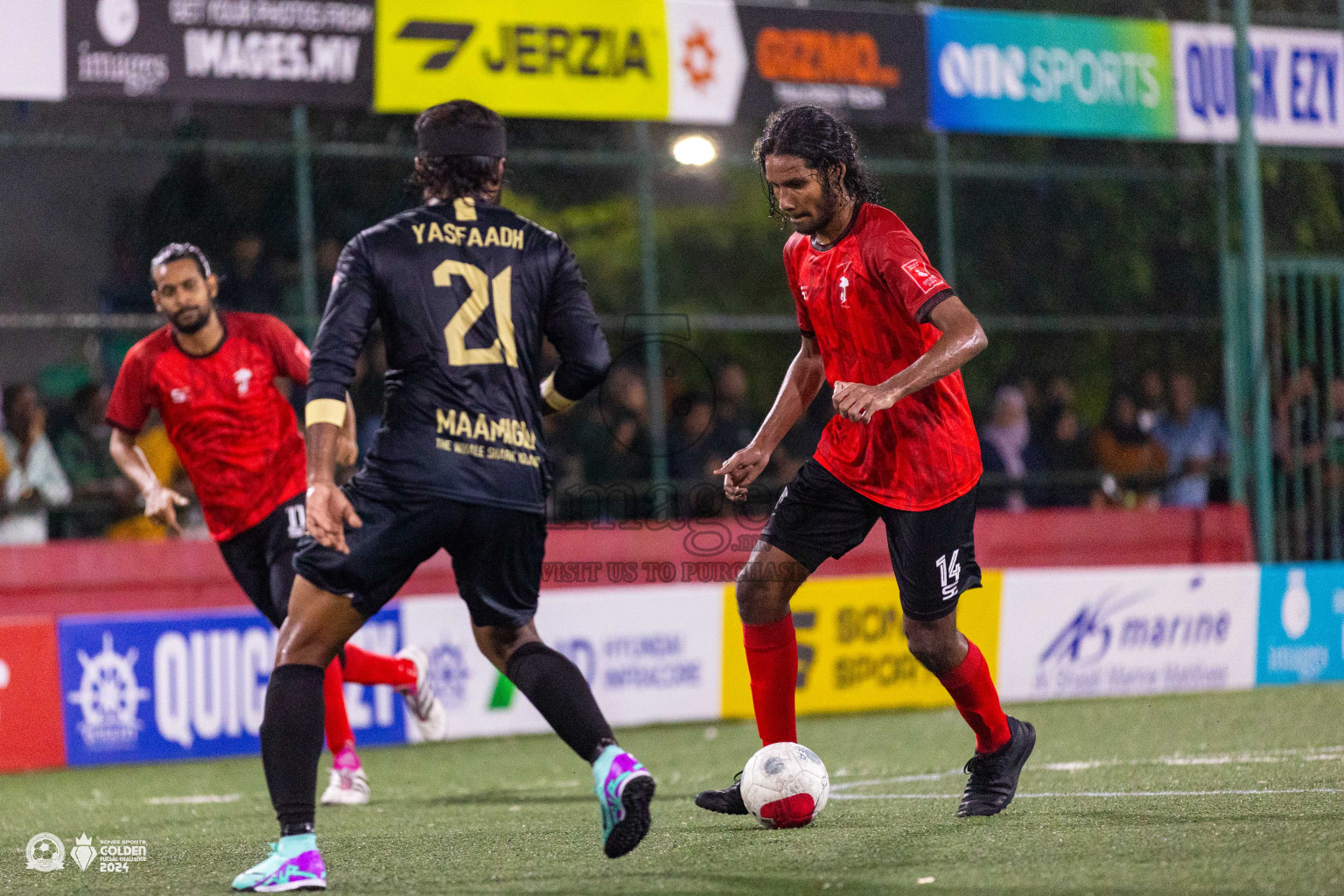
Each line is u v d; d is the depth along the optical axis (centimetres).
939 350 1245
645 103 3156
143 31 2850
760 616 1458
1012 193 4128
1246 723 2423
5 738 2500
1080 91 3472
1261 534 3497
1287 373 3734
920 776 1953
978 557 3384
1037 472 3703
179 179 3638
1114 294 4153
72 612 2891
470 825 1608
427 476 1125
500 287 1162
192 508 3222
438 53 3016
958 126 3391
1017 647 2969
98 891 1216
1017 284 4116
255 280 3525
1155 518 3541
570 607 2795
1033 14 3453
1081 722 2555
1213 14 3725
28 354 3703
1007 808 1480
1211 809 1398
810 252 1398
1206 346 4053
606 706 2814
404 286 1141
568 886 1132
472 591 1183
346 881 1200
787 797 1403
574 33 3105
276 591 1889
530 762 2434
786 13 3266
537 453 1174
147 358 1903
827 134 1335
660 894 1081
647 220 3531
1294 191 4134
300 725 1143
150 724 2592
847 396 1205
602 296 4750
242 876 1143
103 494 3128
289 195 3581
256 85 2922
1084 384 4044
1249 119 3500
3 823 1827
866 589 2941
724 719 2948
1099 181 4159
